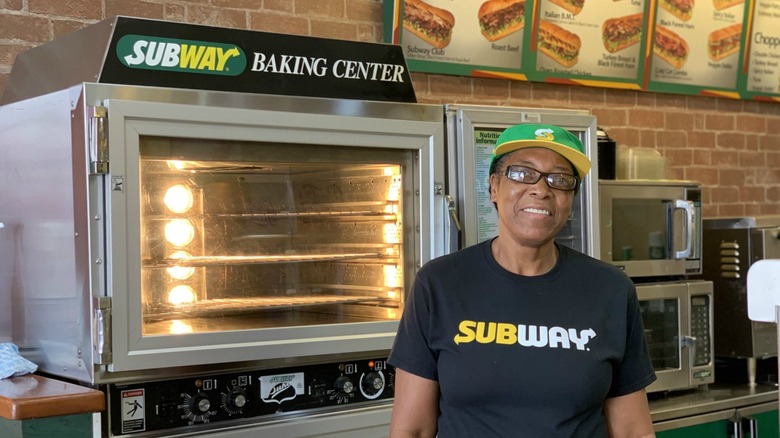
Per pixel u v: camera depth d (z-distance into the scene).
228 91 2.53
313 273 2.87
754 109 4.95
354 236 2.93
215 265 2.64
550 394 1.90
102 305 2.27
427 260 2.82
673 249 3.57
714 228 3.89
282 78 2.63
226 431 2.46
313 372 2.64
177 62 2.46
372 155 2.75
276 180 2.78
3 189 2.69
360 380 2.72
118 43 2.38
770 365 4.08
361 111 2.71
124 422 2.34
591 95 4.32
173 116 2.37
